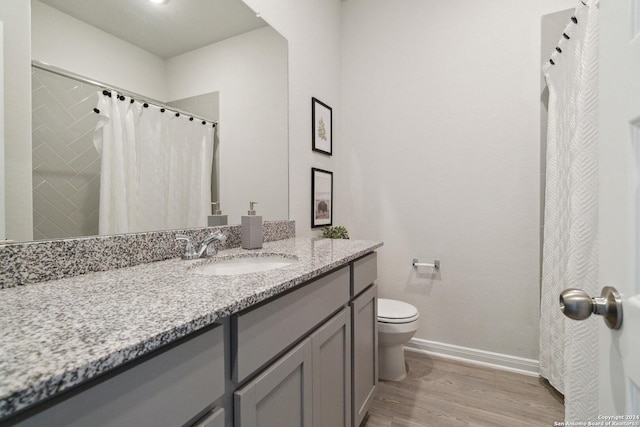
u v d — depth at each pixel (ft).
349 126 8.02
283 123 5.80
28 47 2.55
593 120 3.91
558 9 5.87
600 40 1.70
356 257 4.15
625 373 1.41
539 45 6.06
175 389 1.72
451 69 6.85
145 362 1.56
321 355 3.37
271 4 5.43
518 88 6.24
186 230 3.87
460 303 6.84
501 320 6.48
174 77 3.86
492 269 6.54
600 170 1.68
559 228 5.26
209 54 4.32
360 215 7.90
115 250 3.02
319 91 7.04
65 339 1.43
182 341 1.78
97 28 3.07
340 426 3.81
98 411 1.37
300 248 4.53
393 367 6.03
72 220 2.82
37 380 1.10
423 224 7.20
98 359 1.27
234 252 4.12
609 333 1.57
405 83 7.34
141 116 3.48
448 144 6.90
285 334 2.70
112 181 3.17
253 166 5.09
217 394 2.01
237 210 4.79
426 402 5.32
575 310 1.54
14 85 2.47
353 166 7.98
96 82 3.05
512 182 6.33
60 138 2.76
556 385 5.36
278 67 5.65
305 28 6.47
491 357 6.53
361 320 4.52
